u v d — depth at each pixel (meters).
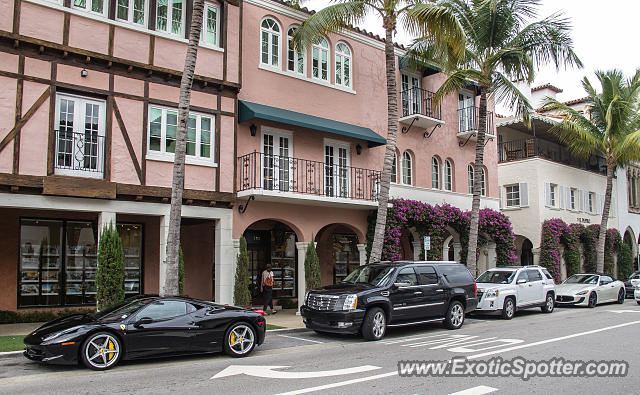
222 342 9.72
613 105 25.72
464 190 23.06
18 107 11.83
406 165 21.00
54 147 12.27
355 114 19.12
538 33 17.98
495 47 18.34
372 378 7.83
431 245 20.17
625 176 36.41
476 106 24.09
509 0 17.62
